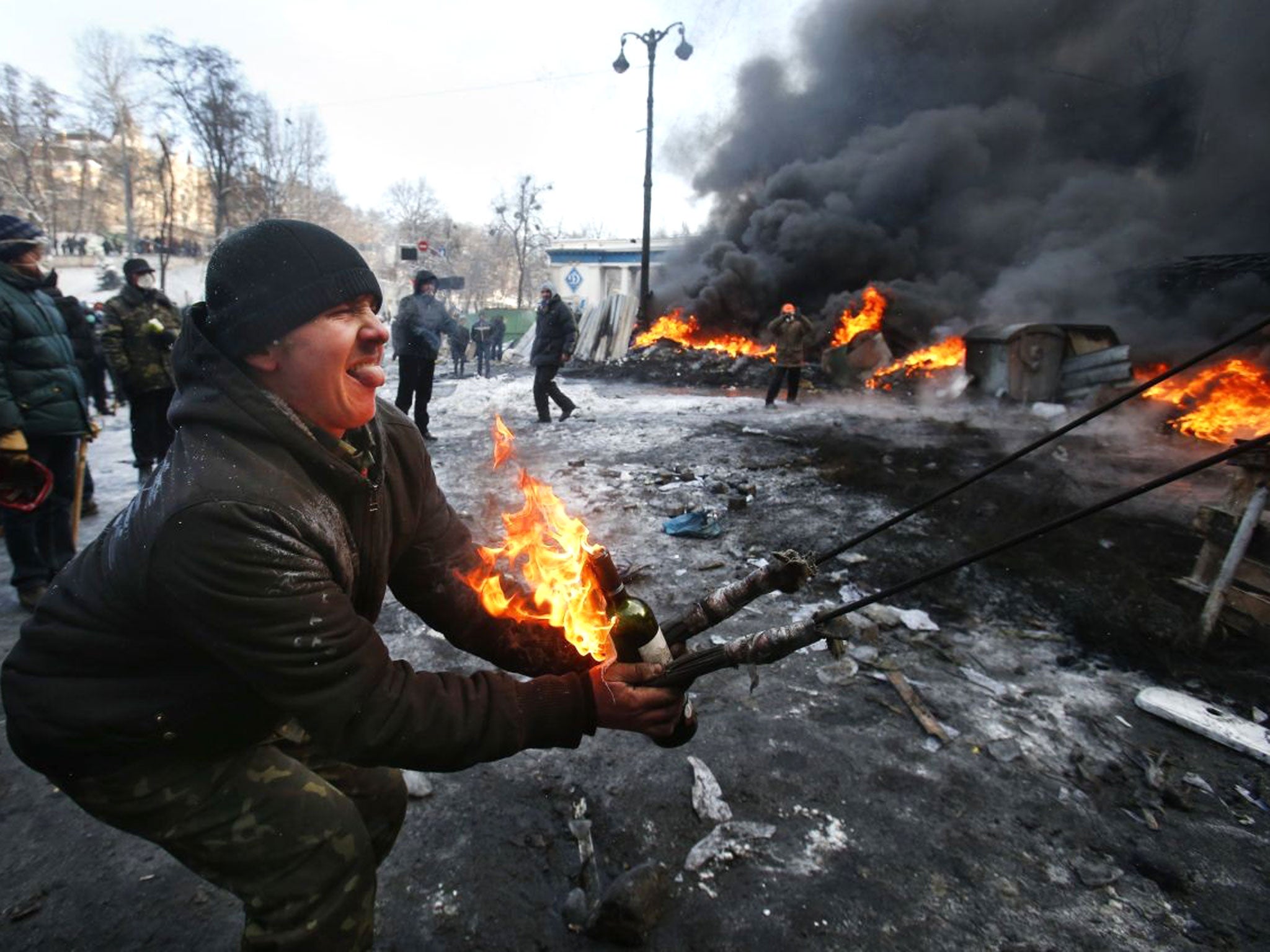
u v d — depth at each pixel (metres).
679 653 1.41
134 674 1.13
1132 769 2.53
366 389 1.16
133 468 6.38
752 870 2.07
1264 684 3.04
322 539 1.13
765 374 14.41
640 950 1.82
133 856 2.11
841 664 3.13
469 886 2.01
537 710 1.18
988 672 3.13
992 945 1.85
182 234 57.16
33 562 3.62
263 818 1.20
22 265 3.52
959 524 4.89
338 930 1.24
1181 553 4.32
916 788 2.40
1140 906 1.97
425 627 3.47
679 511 5.32
